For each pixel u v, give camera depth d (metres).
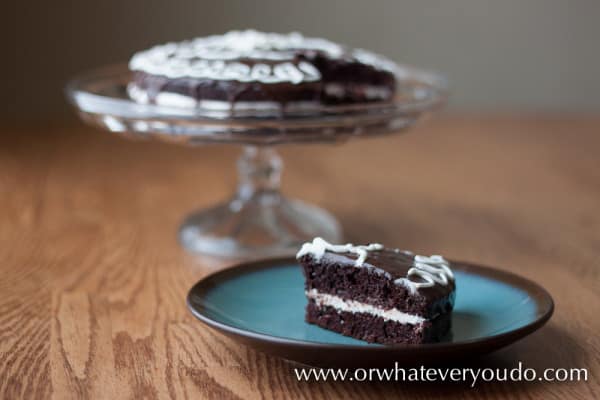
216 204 1.17
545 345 0.86
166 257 1.04
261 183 1.14
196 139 1.02
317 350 0.78
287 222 1.10
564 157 1.42
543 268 1.02
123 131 1.05
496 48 1.96
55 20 1.74
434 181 1.31
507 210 1.19
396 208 1.20
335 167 1.38
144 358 0.84
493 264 1.03
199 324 0.89
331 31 1.87
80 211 1.18
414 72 1.26
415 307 0.84
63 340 0.87
